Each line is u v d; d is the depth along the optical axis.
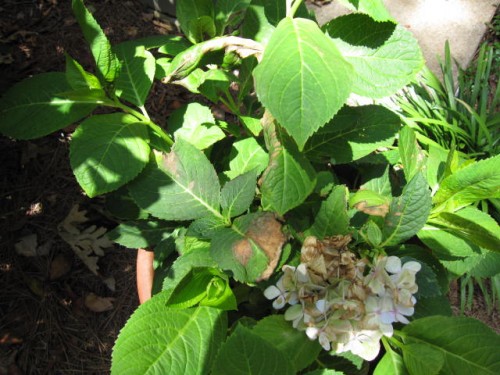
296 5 0.42
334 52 0.36
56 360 0.83
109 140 0.44
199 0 0.54
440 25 1.28
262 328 0.39
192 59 0.42
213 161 0.58
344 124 0.46
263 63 0.36
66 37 1.16
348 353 0.43
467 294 0.92
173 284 0.42
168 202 0.44
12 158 0.99
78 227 0.94
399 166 0.65
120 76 0.50
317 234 0.43
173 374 0.38
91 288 0.89
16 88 0.47
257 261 0.40
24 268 0.89
